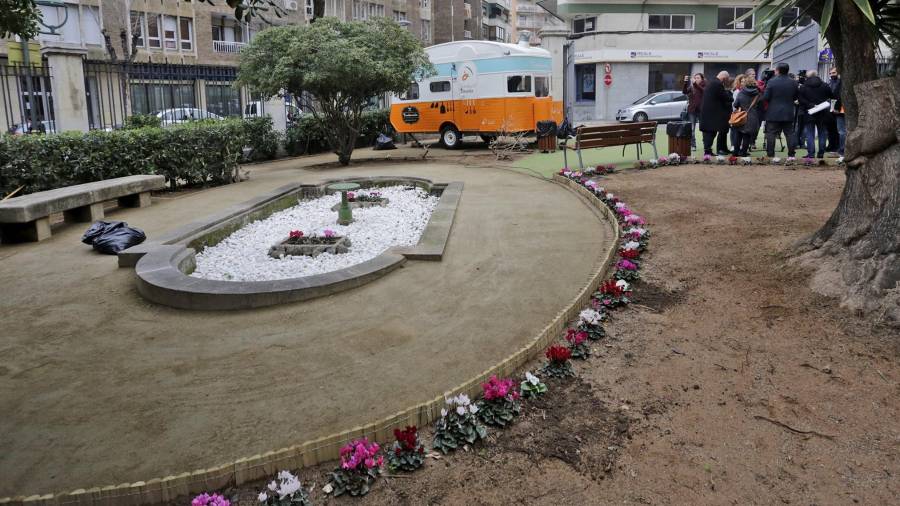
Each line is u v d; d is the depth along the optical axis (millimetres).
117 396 3717
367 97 15758
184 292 5137
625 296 5086
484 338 4438
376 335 4523
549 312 4906
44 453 3143
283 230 8711
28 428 3381
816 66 15383
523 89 18422
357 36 15117
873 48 5047
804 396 3572
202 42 36438
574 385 3797
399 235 8234
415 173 13438
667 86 35406
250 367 4059
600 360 4105
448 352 4219
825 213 7164
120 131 11234
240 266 6910
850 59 5094
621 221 7578
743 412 3457
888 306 4203
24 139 9719
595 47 34719
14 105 16922
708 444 3199
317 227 8812
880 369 3754
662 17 35875
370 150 20625
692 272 5617
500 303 5121
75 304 5348
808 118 11820
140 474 2955
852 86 5125
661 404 3564
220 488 2896
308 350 4293
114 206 10227
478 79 18797
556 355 3910
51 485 2887
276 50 14719
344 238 7777
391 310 5016
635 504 2803
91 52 30422
